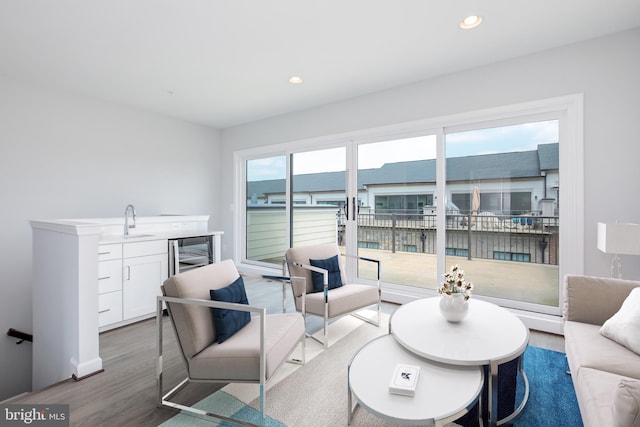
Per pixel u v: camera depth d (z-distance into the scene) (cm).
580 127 271
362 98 396
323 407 183
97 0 214
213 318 188
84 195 394
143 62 307
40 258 267
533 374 215
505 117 309
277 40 269
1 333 332
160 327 185
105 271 293
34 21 238
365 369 160
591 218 269
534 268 304
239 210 543
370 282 404
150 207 461
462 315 201
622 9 227
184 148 505
